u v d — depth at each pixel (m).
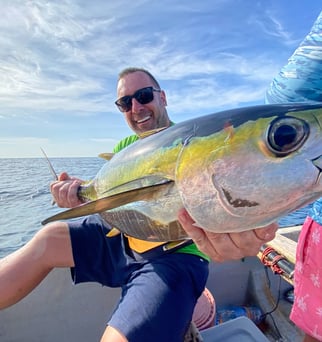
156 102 3.07
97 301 2.54
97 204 1.09
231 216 1.01
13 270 1.99
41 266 2.07
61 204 1.84
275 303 2.78
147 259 2.00
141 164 1.21
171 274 1.85
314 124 0.93
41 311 2.42
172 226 1.17
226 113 1.05
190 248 1.99
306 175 0.92
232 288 2.94
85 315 2.51
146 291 1.80
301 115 0.94
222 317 2.68
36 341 2.42
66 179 1.93
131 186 1.24
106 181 1.43
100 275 2.17
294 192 0.94
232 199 0.99
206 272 2.03
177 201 1.10
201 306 2.17
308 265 1.57
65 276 2.49
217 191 1.01
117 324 1.65
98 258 2.15
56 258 2.11
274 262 2.38
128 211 1.26
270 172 0.95
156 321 1.64
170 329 1.65
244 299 2.98
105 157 1.89
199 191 1.04
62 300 2.47
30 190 18.88
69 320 2.48
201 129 1.06
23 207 13.24
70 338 2.48
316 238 1.52
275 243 2.54
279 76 1.54
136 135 2.81
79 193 1.73
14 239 8.44
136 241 2.01
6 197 16.00
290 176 0.93
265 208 0.97
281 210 0.97
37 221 10.55
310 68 1.37
